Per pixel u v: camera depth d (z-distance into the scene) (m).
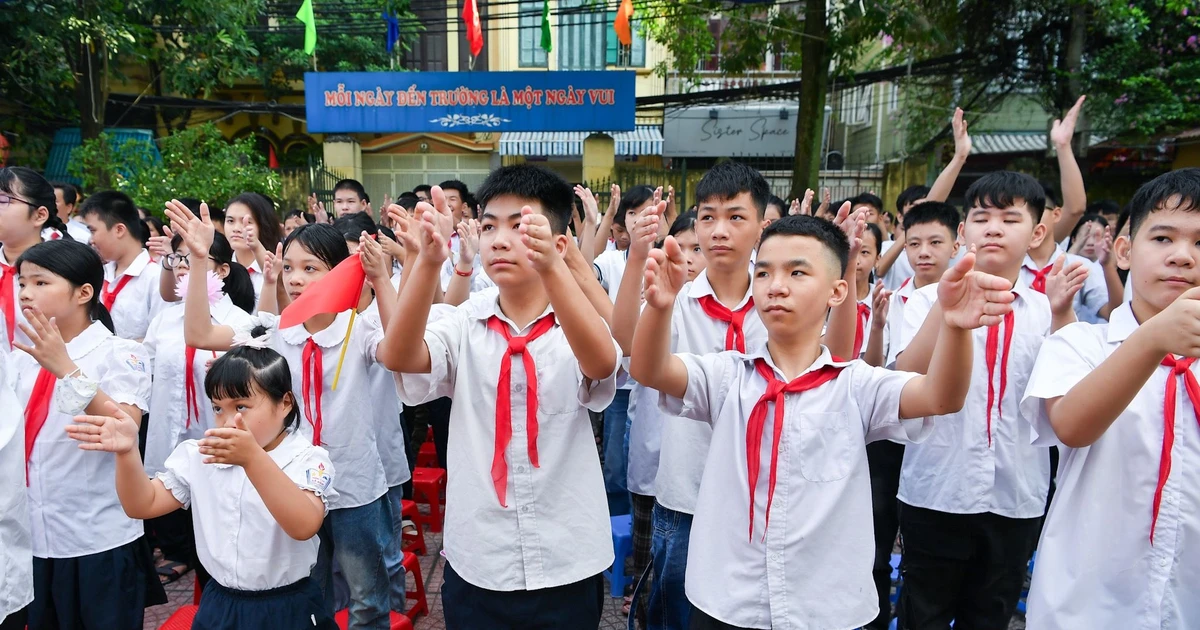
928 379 1.86
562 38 14.46
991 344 2.83
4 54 8.97
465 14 8.39
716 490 2.13
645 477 3.34
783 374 2.11
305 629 2.46
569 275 2.00
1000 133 12.38
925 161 12.24
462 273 3.45
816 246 2.06
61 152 10.36
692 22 10.38
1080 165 10.16
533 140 14.98
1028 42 10.30
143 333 4.40
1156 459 1.90
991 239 2.93
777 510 2.04
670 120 14.68
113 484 2.76
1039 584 2.05
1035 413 2.10
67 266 2.74
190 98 13.09
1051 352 2.07
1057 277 2.38
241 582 2.40
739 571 2.06
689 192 12.86
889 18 9.23
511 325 2.35
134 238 4.46
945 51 10.86
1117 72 9.41
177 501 2.48
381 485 3.09
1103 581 1.95
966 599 2.98
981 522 2.82
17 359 2.79
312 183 11.88
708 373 2.21
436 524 4.49
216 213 5.43
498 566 2.24
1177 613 1.88
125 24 9.59
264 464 2.22
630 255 2.52
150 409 3.65
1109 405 1.75
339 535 2.97
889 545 3.49
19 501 2.38
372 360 3.09
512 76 11.26
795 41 9.88
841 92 15.02
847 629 2.01
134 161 9.45
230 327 3.29
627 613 3.60
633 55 14.57
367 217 4.25
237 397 2.39
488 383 2.31
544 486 2.26
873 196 6.25
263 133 14.64
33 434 2.65
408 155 15.03
